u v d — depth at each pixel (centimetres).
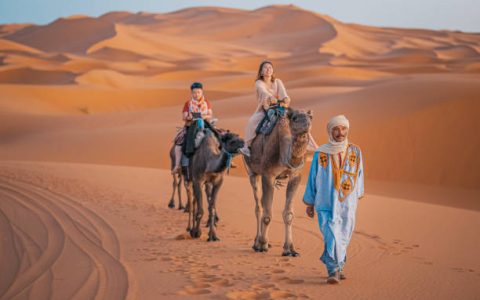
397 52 13988
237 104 4759
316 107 3678
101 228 1069
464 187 2456
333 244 648
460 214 1227
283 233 1040
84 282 688
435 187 2473
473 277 719
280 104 886
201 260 812
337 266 665
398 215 1207
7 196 1464
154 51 15150
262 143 888
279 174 886
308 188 677
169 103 7069
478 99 2877
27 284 686
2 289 670
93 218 1179
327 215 658
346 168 659
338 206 656
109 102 6762
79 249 877
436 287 670
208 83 8656
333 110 3372
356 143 2856
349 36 17650
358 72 9625
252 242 971
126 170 2256
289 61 12588
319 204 663
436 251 879
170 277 705
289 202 850
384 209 1282
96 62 11038
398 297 627
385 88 3522
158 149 3478
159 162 3291
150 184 1855
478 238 984
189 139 1034
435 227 1079
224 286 664
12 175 1970
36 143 3909
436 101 3000
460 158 2605
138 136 3772
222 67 11831
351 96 3669
